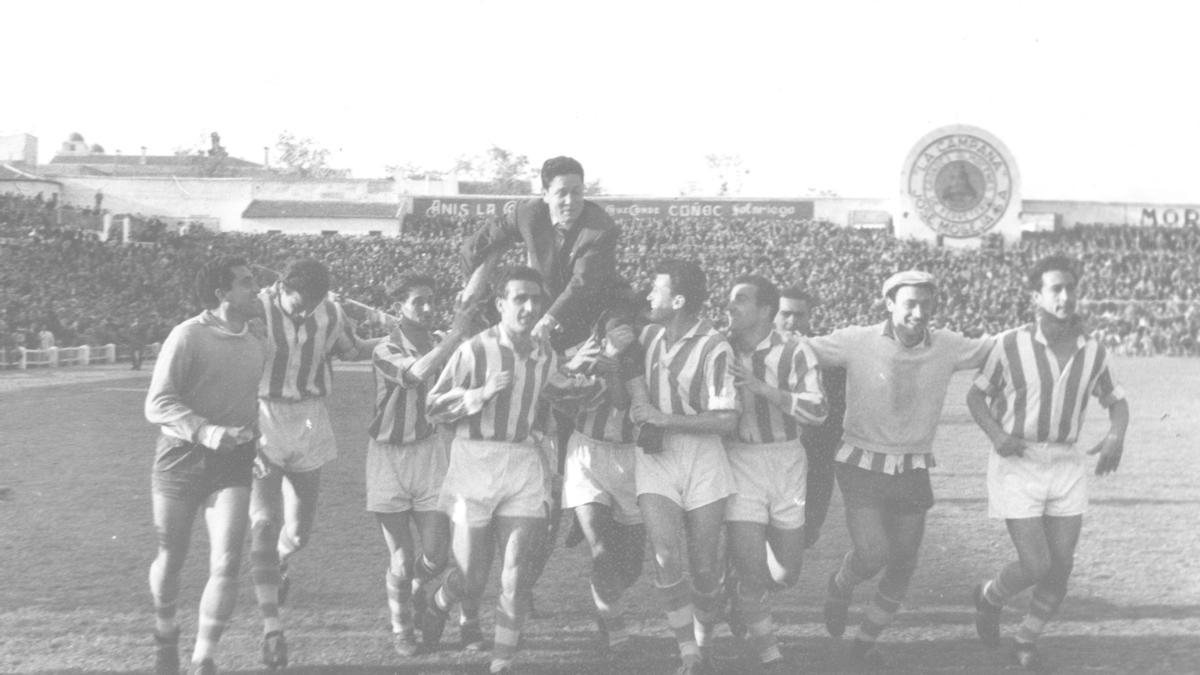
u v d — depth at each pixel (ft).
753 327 21.71
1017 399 21.58
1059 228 229.25
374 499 23.09
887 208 225.35
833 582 22.82
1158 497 43.50
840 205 226.38
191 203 228.84
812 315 177.47
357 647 22.85
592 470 22.49
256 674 20.98
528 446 21.22
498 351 20.84
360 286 181.37
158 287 155.43
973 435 67.21
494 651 21.17
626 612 25.84
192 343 20.08
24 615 24.45
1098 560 31.19
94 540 32.45
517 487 20.86
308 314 23.07
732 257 198.39
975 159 214.69
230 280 20.44
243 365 20.54
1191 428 72.43
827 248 204.74
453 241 205.16
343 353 24.32
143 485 42.78
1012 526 21.59
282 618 24.86
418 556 23.39
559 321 21.98
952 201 215.31
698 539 20.93
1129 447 62.44
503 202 226.17
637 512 22.59
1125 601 26.55
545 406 22.48
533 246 23.13
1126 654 22.18
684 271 20.93
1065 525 21.54
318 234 221.25
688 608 20.83
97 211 198.80
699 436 21.08
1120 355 179.11
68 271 150.92
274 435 22.85
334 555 31.07
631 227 216.33
